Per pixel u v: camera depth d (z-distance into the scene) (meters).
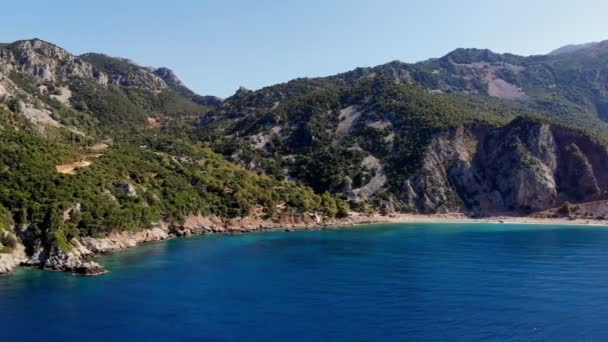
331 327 69.31
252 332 67.25
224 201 182.62
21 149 136.00
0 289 85.56
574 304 80.31
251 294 85.44
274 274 101.12
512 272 103.50
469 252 130.12
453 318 73.25
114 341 63.91
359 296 84.69
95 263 100.56
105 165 156.00
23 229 108.06
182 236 156.88
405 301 81.62
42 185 121.25
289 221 192.88
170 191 163.88
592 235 168.88
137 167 170.12
